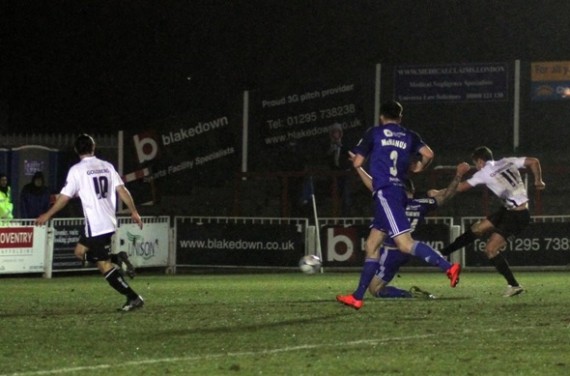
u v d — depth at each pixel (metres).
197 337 22.36
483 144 67.69
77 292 36.44
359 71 66.81
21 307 29.59
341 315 26.45
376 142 26.20
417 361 19.11
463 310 27.59
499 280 43.09
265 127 67.56
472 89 66.50
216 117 67.88
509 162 33.81
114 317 26.33
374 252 27.11
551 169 62.09
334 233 52.66
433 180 65.00
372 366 18.58
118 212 62.72
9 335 22.83
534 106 67.00
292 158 67.38
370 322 24.86
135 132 67.25
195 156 67.56
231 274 51.47
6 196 52.19
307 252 52.47
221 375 17.80
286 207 62.06
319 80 67.19
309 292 35.69
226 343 21.48
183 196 67.44
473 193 64.69
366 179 26.56
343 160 62.88
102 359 19.53
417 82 66.88
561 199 64.25
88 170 27.56
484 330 23.30
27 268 48.81
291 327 23.94
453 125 67.94
